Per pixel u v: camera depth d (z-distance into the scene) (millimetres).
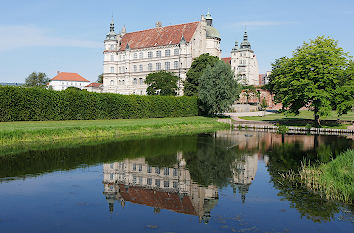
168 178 19656
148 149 30719
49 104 44688
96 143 33812
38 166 22188
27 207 13961
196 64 83438
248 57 149750
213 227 11953
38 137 33625
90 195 15875
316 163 24000
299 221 12609
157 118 62250
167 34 107375
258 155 27906
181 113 69000
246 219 12812
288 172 21203
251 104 107500
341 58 50000
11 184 17578
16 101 40875
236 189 17203
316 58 50625
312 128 50781
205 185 18047
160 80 81438
